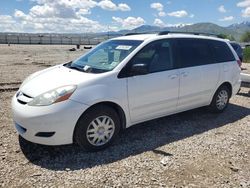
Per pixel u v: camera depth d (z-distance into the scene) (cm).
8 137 514
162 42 552
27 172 399
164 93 538
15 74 1227
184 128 587
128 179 387
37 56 2309
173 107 567
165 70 541
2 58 2033
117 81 471
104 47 567
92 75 465
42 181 377
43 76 495
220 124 618
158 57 537
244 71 1585
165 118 646
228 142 520
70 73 486
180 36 591
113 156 453
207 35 684
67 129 430
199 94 613
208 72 620
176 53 569
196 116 668
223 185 379
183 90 573
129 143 504
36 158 439
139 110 509
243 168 427
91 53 571
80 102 432
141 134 548
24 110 430
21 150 464
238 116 680
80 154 455
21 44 5084
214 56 650
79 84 441
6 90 884
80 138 446
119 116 492
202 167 425
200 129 584
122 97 477
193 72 587
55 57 2231
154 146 494
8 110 677
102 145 470
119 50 527
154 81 518
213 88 645
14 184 369
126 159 444
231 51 700
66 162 429
